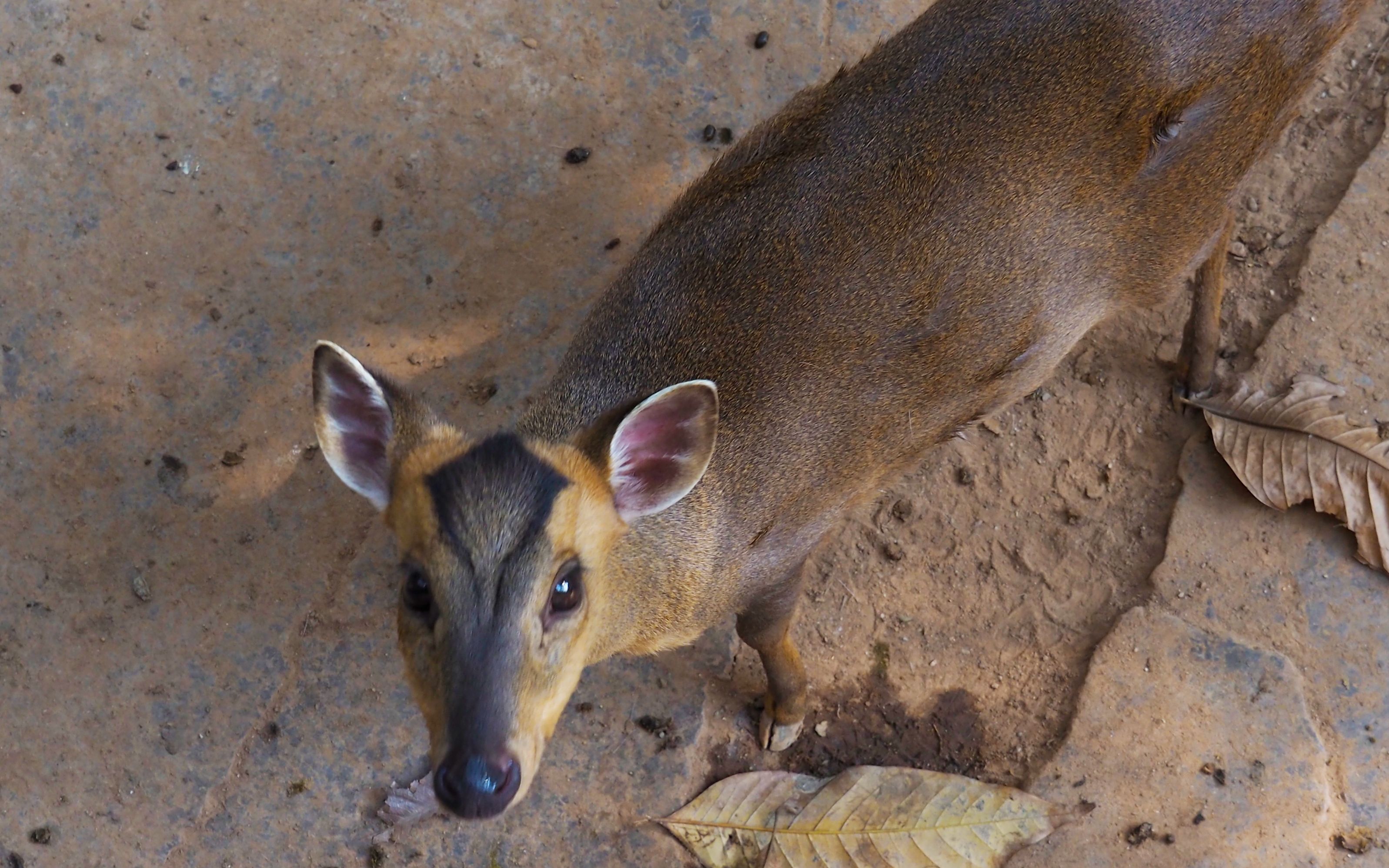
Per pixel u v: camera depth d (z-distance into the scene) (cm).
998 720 188
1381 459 188
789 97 205
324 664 188
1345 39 202
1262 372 195
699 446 166
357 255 199
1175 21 175
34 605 189
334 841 184
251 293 198
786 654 182
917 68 178
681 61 206
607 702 187
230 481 193
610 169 203
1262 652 187
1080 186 176
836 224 175
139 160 201
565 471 166
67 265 198
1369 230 197
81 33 204
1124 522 193
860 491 180
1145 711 186
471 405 196
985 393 181
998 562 192
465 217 201
